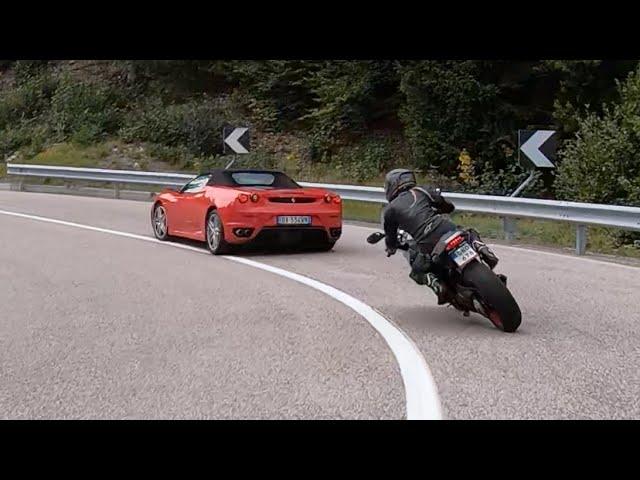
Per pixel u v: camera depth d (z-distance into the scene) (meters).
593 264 10.95
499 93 23.28
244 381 5.42
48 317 7.70
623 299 8.31
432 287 7.20
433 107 23.45
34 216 17.81
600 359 5.87
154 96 32.44
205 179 12.77
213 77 32.56
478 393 5.05
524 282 9.45
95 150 28.91
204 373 5.64
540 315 7.52
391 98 27.28
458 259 6.84
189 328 7.10
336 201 12.04
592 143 17.38
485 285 6.74
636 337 6.59
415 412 4.71
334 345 6.38
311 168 26.30
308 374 5.55
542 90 23.47
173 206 13.23
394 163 25.33
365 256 11.79
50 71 35.81
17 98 33.72
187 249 12.62
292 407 4.86
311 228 11.74
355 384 5.29
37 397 5.18
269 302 8.25
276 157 27.45
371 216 17.73
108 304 8.29
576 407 4.78
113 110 31.53
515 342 6.42
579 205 11.77
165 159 27.89
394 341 6.46
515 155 22.70
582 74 21.70
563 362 5.79
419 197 7.32
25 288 9.30
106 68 34.69
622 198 17.03
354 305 8.04
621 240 15.37
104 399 5.10
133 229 15.45
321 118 27.33
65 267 10.83
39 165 26.08
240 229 11.48
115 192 23.20
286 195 11.67
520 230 14.90
